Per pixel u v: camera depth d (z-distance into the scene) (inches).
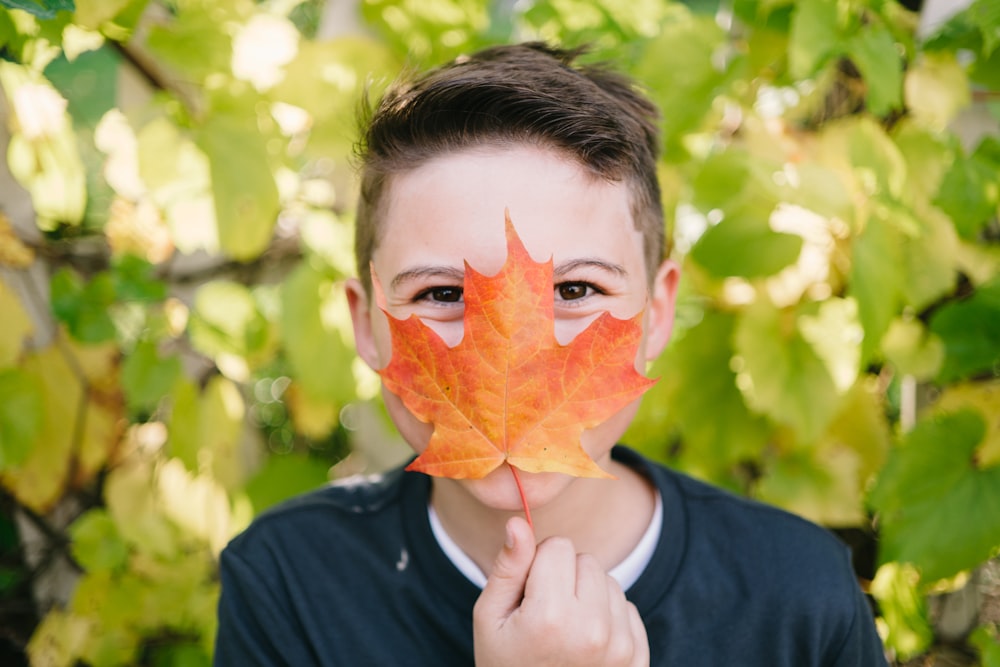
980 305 27.3
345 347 30.8
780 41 28.3
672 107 29.1
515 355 17.7
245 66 29.5
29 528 35.6
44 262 33.4
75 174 32.6
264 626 23.8
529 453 17.8
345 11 32.3
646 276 22.6
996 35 24.8
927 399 30.4
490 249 19.4
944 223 27.2
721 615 22.4
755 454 29.7
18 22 26.5
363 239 23.5
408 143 20.7
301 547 24.4
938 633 29.9
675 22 29.5
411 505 23.8
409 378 18.0
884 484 27.8
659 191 23.8
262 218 30.0
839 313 28.0
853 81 28.9
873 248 25.9
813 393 27.5
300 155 31.0
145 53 30.0
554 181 19.8
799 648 22.6
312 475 34.8
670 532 23.0
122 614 32.6
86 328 31.5
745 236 27.5
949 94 27.6
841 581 23.1
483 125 20.1
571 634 18.6
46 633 32.3
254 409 40.3
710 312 29.9
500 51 26.0
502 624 18.9
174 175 29.7
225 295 32.6
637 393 17.9
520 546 18.3
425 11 31.6
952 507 27.3
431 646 22.7
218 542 33.8
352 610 23.3
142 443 34.9
